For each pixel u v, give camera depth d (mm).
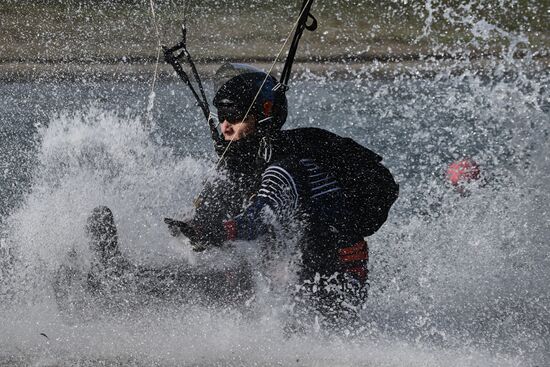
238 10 50438
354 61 42875
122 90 37125
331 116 30922
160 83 38719
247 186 14711
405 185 22672
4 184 22734
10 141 27812
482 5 44531
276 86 14922
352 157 14734
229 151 14773
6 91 37188
